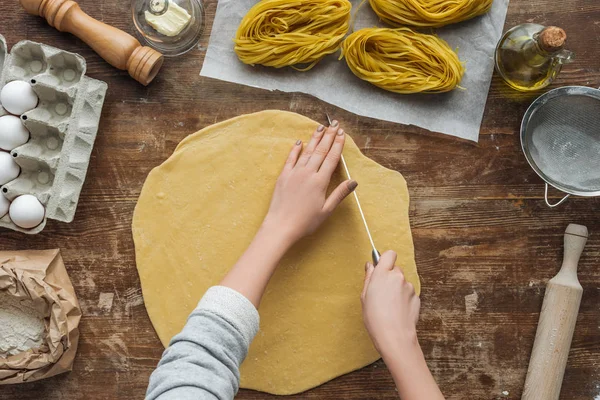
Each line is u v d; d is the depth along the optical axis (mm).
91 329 1202
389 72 1185
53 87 1163
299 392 1188
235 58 1216
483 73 1214
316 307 1186
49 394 1199
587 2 1227
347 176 1178
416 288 1189
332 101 1212
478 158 1222
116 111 1217
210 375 838
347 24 1191
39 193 1163
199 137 1192
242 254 1116
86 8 1228
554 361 1149
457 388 1204
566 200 1225
